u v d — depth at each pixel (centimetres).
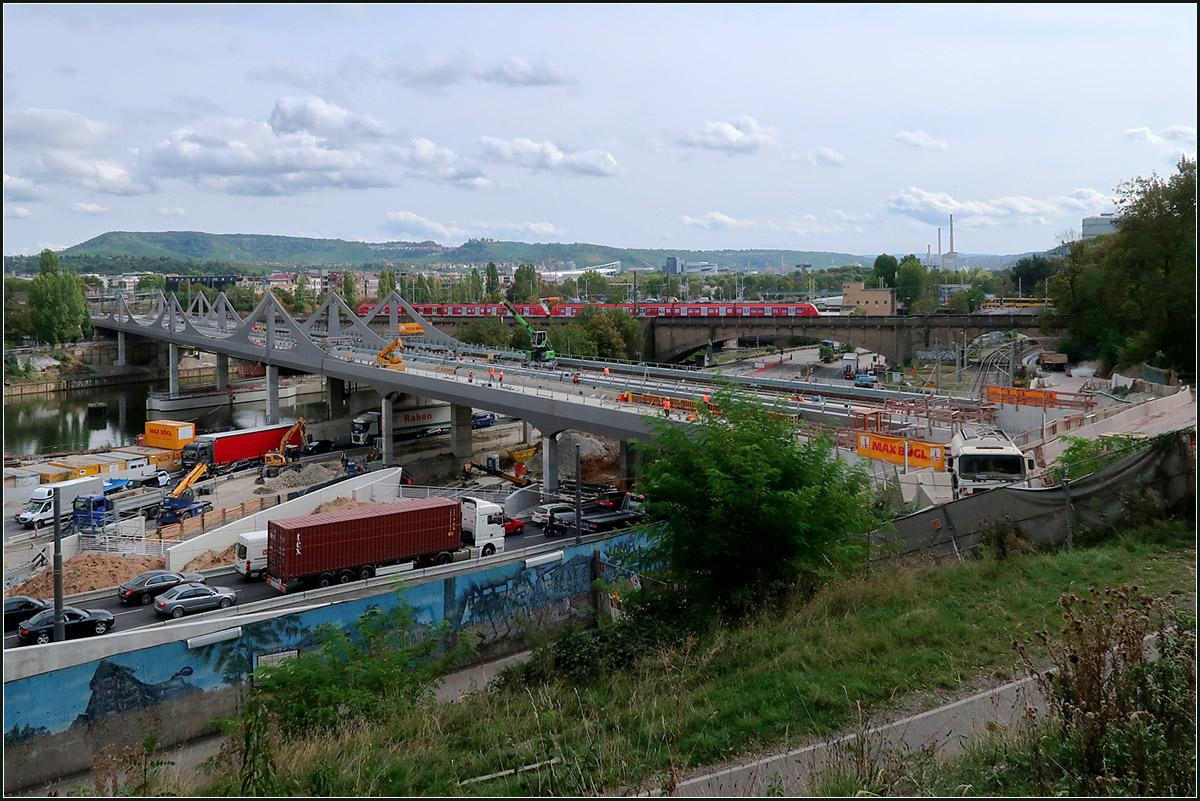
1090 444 2917
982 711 1134
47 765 2364
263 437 8825
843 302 18688
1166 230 5978
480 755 1200
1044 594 1588
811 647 1428
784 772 1012
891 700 1191
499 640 3247
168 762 1304
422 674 1828
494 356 11431
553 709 1351
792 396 6456
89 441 11031
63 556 5384
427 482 8438
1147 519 1975
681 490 1908
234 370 19662
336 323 13538
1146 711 852
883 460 3875
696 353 17075
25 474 7388
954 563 1967
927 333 11131
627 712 1270
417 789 1082
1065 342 9388
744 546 1838
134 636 2812
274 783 1088
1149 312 6194
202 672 2670
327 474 7731
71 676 2425
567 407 6588
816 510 1889
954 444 3188
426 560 4634
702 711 1223
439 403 11331
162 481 7931
